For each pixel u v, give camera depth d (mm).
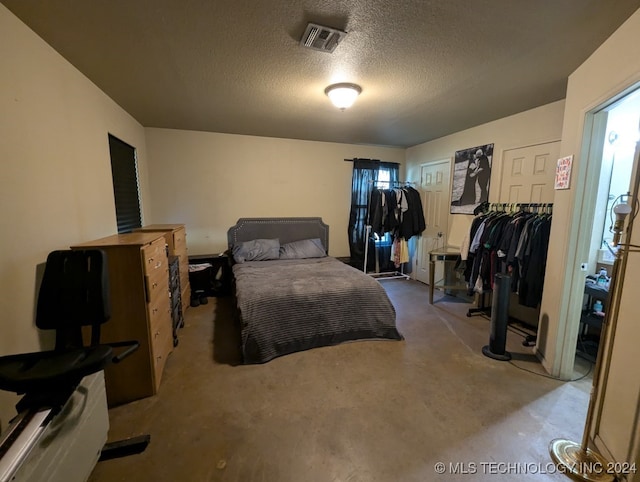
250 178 4516
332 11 1525
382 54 1968
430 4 1464
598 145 1981
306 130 4109
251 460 1518
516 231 2912
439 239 4543
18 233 1504
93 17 1565
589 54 1927
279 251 4398
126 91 2619
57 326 1482
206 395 2027
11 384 1087
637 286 1346
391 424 1766
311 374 2281
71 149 2053
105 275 1561
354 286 2840
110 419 1790
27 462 939
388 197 4805
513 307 3412
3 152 1413
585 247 2086
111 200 2742
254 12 1536
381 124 3748
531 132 3105
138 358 1969
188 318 3375
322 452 1566
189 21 1616
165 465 1486
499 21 1600
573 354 2197
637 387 1324
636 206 1358
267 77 2342
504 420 1799
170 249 3031
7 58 1457
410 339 2879
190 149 4172
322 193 4961
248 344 2418
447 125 3781
